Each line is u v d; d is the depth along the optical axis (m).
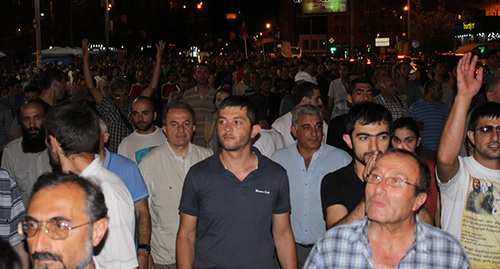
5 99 10.52
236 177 3.72
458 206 3.81
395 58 17.75
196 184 3.73
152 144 5.84
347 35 96.31
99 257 3.07
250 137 3.76
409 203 2.74
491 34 53.31
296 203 4.89
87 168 3.21
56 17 55.56
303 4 57.03
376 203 2.75
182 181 4.82
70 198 2.29
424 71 15.27
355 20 94.81
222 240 3.67
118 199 3.16
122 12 73.88
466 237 3.76
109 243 3.09
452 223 3.83
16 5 60.19
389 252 2.82
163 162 4.83
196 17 70.19
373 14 93.69
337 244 2.85
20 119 4.82
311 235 4.86
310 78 10.65
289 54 31.39
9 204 3.69
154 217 4.80
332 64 17.89
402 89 10.84
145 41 66.19
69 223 2.26
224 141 3.69
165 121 4.91
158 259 4.75
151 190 4.79
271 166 3.84
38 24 23.48
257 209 3.69
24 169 4.82
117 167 3.92
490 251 3.70
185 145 4.89
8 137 7.86
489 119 3.73
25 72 26.59
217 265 3.68
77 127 3.15
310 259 2.92
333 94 11.41
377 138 3.84
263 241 3.73
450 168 3.71
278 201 3.83
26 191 4.83
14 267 2.12
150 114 5.79
